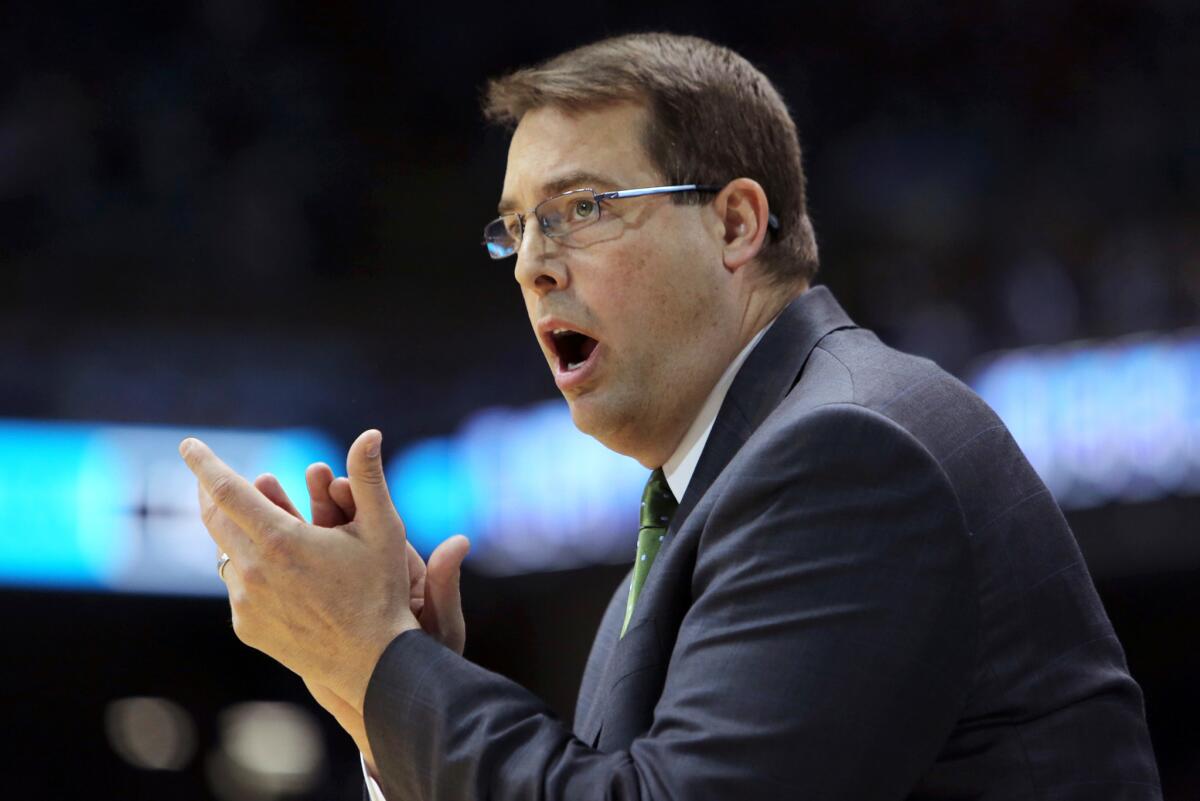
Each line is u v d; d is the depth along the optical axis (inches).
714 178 233.3
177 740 1001.5
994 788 193.2
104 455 896.3
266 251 1068.5
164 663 1042.7
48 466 884.0
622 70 231.8
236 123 1121.4
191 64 1128.8
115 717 995.3
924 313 983.6
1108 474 819.4
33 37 1095.0
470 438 977.5
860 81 1147.3
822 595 186.2
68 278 1009.5
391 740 196.5
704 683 185.6
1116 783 195.2
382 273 1103.0
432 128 1175.6
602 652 254.4
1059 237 1002.7
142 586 877.2
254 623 209.2
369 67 1182.9
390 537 209.8
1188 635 967.0
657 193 228.5
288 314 1038.4
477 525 954.1
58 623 1016.9
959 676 188.4
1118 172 1047.6
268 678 1051.9
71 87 1088.2
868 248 1055.0
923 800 195.6
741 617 188.4
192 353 995.9
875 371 211.2
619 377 229.0
